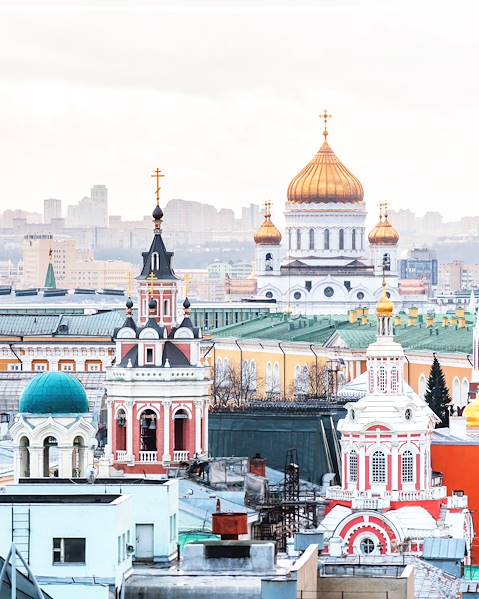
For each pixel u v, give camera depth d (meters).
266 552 155.00
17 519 166.75
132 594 150.75
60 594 163.75
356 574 153.12
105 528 167.00
